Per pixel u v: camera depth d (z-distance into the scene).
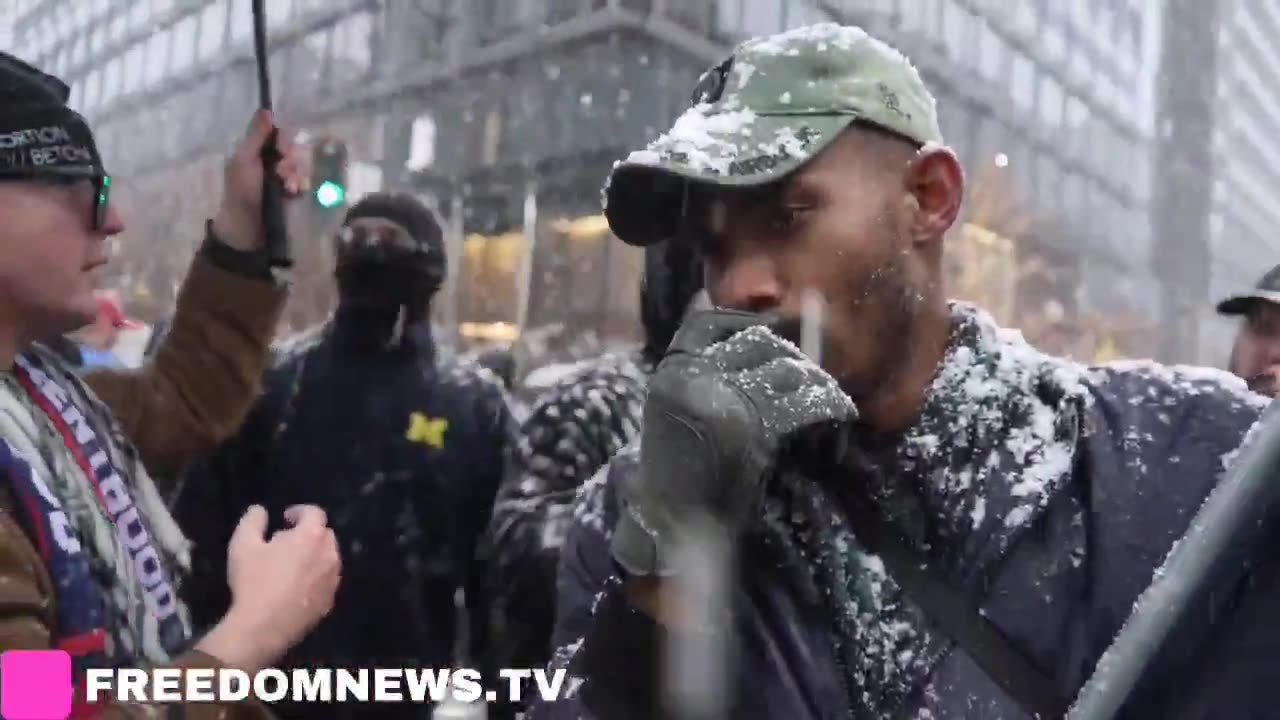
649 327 1.90
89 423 1.23
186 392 1.66
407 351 2.20
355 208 2.24
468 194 16.30
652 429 0.86
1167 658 0.67
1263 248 30.67
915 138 0.96
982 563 0.90
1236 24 26.92
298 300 8.18
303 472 2.12
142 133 23.27
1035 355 1.00
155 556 1.19
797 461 0.95
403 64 17.61
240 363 1.69
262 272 1.71
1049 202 21.27
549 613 1.82
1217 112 24.88
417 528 2.12
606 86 14.73
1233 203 27.25
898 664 0.89
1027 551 0.90
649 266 1.80
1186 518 0.86
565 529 1.76
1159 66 25.14
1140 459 0.90
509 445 2.25
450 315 15.67
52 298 1.10
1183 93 24.56
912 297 0.95
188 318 1.69
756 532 0.93
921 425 0.95
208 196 19.80
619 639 0.90
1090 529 0.90
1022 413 0.95
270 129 1.73
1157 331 21.66
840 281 0.92
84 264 1.14
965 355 0.97
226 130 20.34
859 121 0.93
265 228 1.71
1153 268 23.52
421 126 17.09
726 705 0.85
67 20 27.67
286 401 2.16
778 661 0.89
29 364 1.19
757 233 0.94
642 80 14.54
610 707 0.89
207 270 1.69
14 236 1.06
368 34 18.22
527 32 15.74
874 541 0.93
